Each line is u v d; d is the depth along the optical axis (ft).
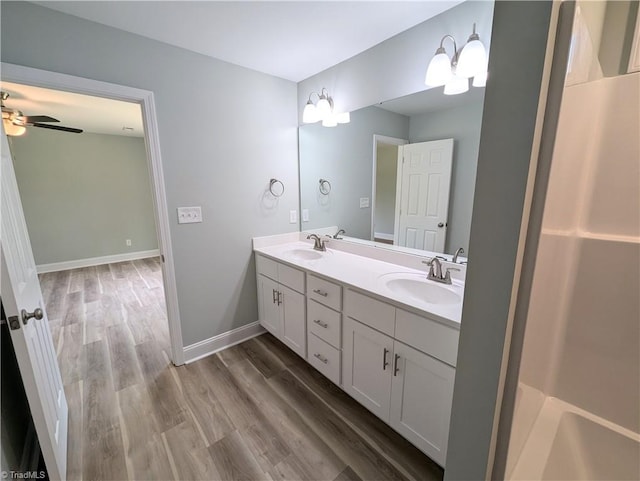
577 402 3.09
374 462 4.43
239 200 7.41
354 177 6.90
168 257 6.40
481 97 4.64
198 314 7.11
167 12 4.75
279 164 8.06
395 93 5.78
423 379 4.04
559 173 1.87
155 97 5.77
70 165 14.74
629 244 2.67
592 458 2.92
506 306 1.87
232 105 6.91
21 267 4.08
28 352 3.38
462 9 4.60
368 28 5.34
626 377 2.82
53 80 4.69
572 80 1.71
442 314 3.69
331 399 5.75
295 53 6.31
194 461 4.45
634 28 2.50
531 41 1.58
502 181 1.79
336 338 5.50
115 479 4.19
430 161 5.47
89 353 7.40
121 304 10.48
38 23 4.51
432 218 5.58
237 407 5.54
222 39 5.68
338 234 7.64
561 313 2.90
